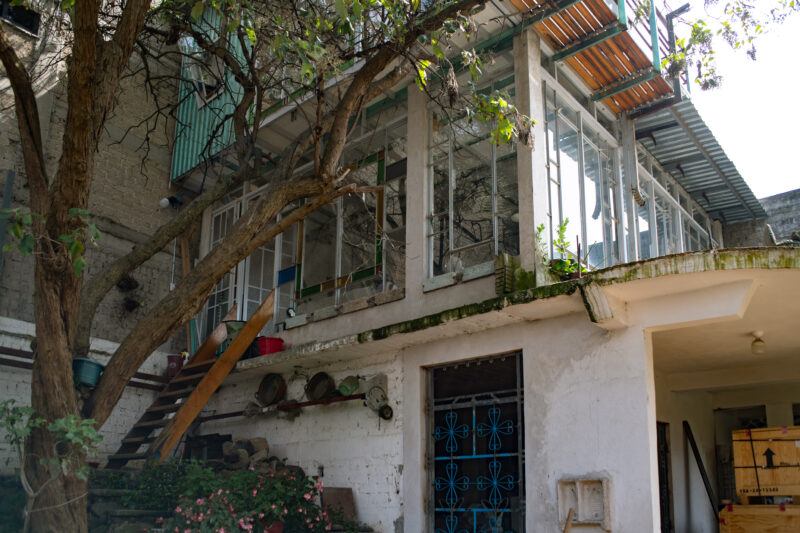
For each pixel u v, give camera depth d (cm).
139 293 1145
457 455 786
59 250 602
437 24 763
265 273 1118
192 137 1208
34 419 591
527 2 808
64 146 603
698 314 628
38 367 604
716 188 1240
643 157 1113
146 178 1194
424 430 816
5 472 921
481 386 785
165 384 1123
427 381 837
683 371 905
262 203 704
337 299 969
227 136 1115
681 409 942
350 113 747
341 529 794
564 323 716
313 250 1030
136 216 1170
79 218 611
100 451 1037
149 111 1227
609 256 927
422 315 848
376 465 847
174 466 788
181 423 880
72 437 560
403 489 809
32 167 630
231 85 1154
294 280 1042
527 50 830
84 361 704
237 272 1152
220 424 1077
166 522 697
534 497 695
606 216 942
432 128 913
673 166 1169
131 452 913
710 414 1004
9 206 934
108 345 1088
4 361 948
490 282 790
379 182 960
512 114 752
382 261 925
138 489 745
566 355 707
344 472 880
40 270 605
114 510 704
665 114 1010
